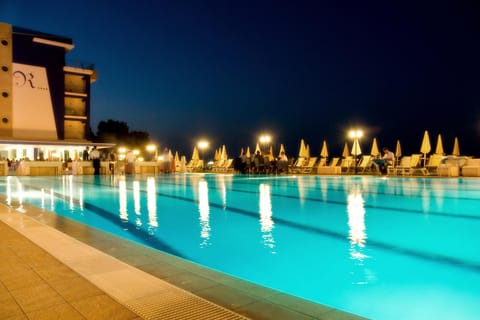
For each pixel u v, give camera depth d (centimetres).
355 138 2409
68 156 4084
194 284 266
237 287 260
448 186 1241
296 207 754
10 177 2052
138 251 357
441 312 254
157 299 236
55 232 444
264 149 3000
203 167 3250
